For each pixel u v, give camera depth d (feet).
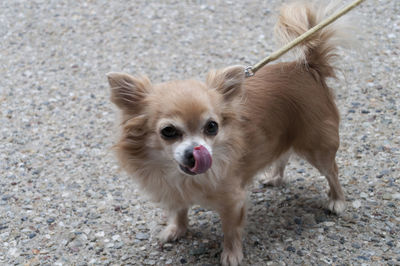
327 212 3.88
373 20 5.69
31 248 3.76
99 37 5.91
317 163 3.82
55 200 4.06
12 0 6.95
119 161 3.58
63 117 4.77
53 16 6.45
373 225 3.76
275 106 3.70
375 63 5.00
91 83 5.12
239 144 3.54
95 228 3.88
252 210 3.95
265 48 5.42
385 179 4.03
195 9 6.40
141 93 3.46
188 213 3.97
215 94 3.45
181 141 3.38
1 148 4.48
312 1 3.79
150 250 3.74
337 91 4.66
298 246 3.69
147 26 6.08
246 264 3.63
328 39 3.74
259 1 6.50
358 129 4.42
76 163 4.34
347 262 3.58
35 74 5.27
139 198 4.06
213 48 5.53
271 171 4.10
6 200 4.07
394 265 3.54
